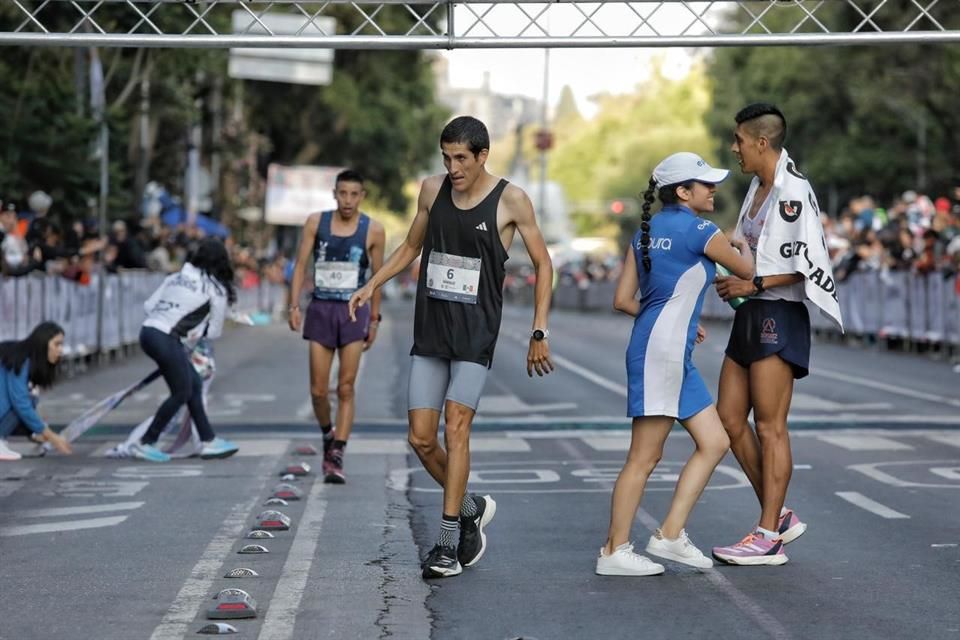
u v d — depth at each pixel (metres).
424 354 18.31
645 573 17.78
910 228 68.81
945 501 23.25
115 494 24.50
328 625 15.43
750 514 22.08
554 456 29.34
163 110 79.38
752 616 15.75
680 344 17.64
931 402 40.22
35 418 28.83
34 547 19.78
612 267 153.12
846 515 22.03
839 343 71.88
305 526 21.42
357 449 30.39
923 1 97.44
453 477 17.92
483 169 18.27
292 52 88.50
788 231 18.12
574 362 58.50
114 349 57.91
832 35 28.92
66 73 63.47
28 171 57.28
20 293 42.97
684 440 31.45
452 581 17.64
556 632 15.12
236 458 29.14
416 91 135.62
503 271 18.25
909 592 16.86
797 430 33.31
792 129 125.00
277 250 143.88
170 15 64.19
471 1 29.28
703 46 29.20
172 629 15.26
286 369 54.47
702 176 17.77
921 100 100.94
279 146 131.75
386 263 19.05
